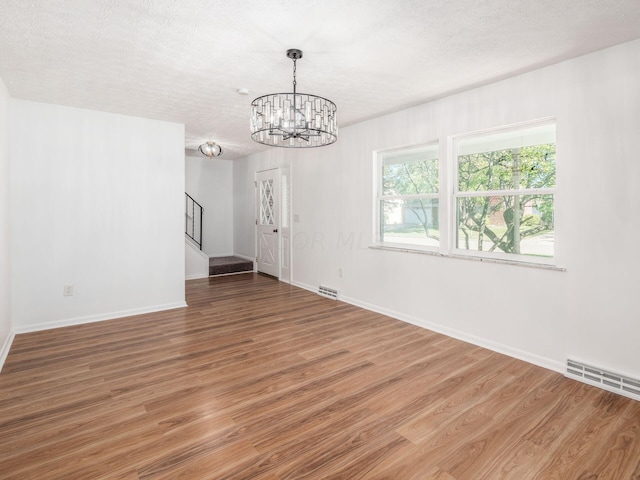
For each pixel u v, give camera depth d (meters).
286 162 5.93
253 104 2.72
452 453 1.83
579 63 2.58
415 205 3.92
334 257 4.95
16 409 2.20
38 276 3.65
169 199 4.42
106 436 1.94
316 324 3.87
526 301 2.93
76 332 3.60
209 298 4.98
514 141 3.06
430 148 3.72
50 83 3.08
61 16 2.01
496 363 2.90
